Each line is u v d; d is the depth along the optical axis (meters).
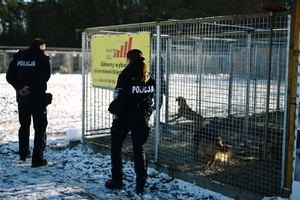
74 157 5.95
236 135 5.45
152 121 6.17
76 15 49.16
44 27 49.56
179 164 5.17
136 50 4.32
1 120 9.48
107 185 4.51
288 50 3.66
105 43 6.08
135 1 45.75
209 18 4.43
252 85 6.70
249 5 34.03
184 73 5.37
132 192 4.43
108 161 5.69
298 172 3.57
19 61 5.30
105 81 6.14
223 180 4.54
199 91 6.59
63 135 8.13
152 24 5.18
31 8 49.91
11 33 49.44
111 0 47.62
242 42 6.73
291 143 3.68
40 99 5.32
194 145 5.10
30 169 5.27
